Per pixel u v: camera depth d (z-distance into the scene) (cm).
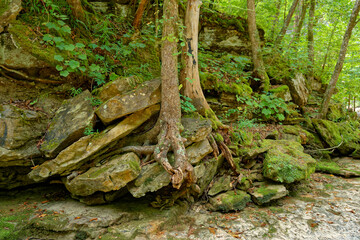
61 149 346
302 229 337
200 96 476
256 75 684
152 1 663
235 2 912
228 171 446
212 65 612
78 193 346
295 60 784
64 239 297
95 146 340
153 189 345
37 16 396
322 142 709
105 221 319
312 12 864
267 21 938
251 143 509
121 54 501
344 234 325
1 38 348
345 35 736
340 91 1027
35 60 367
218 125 475
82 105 370
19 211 338
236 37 771
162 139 356
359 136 771
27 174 369
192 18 461
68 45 354
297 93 741
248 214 377
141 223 327
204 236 318
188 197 392
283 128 634
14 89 374
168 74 379
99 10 619
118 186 329
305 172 443
